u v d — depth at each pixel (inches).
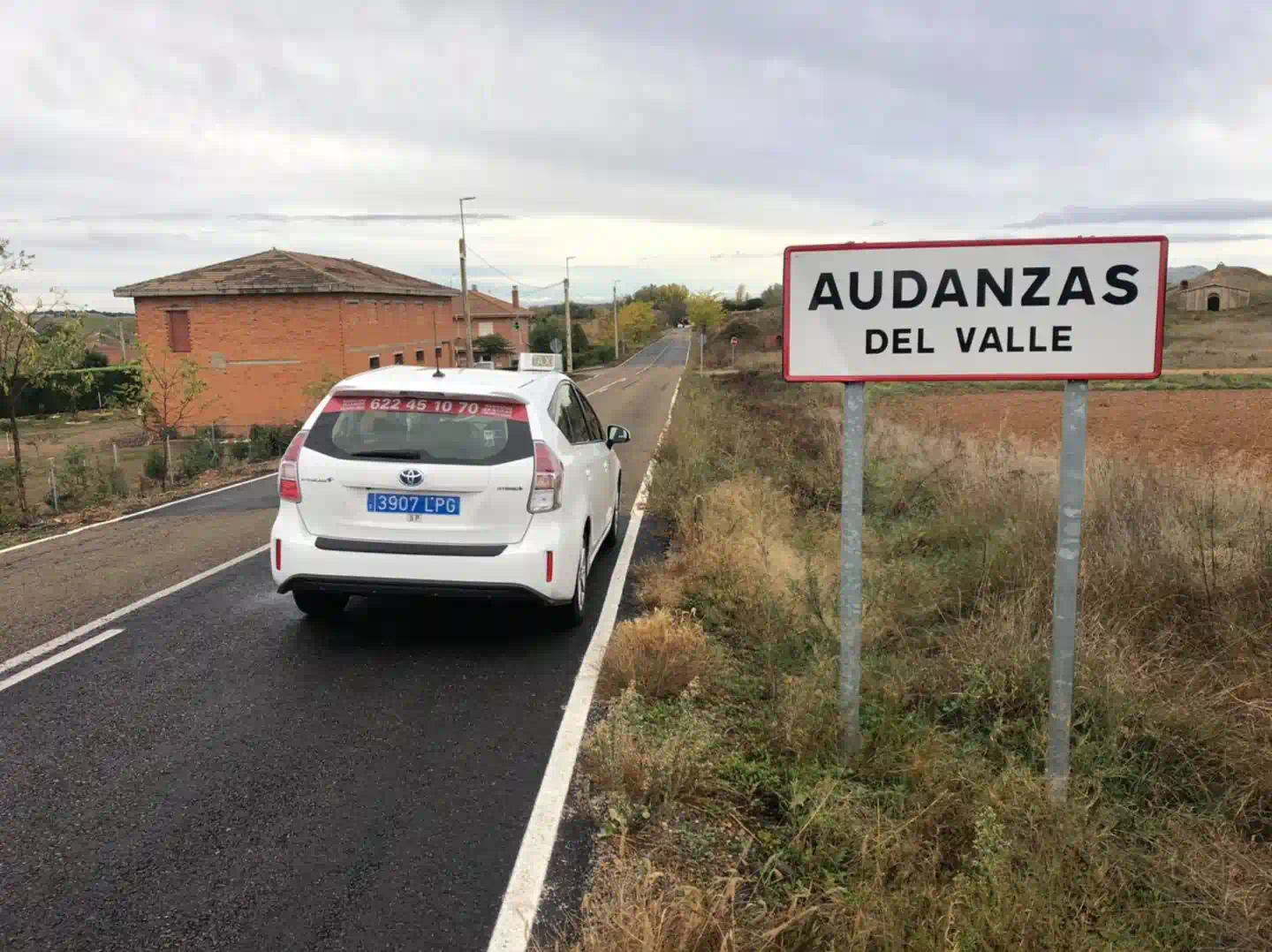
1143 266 135.8
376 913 121.8
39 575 313.6
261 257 1568.7
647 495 456.4
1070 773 148.5
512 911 122.3
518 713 188.5
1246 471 353.1
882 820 133.2
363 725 182.5
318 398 1043.3
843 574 154.4
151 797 153.1
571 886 128.3
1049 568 233.5
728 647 221.3
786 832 139.8
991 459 384.2
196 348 1376.7
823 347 146.9
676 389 1616.6
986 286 141.0
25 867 132.0
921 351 144.5
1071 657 138.2
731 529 306.2
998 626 197.6
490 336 2883.9
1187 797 148.6
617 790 152.1
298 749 171.6
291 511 223.0
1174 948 111.6
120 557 340.8
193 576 307.0
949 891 115.6
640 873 121.7
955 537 303.6
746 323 3769.7
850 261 144.4
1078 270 137.7
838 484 391.9
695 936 108.3
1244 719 163.9
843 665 156.2
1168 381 1466.5
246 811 148.6
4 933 117.0
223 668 215.5
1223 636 192.9
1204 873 120.3
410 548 217.0
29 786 156.9
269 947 114.8
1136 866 126.6
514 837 140.8
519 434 222.8
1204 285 3868.1
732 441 594.9
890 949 105.3
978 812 133.0
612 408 1224.2
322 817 146.7
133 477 842.8
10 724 183.2
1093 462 351.9
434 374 245.3
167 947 114.7
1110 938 108.8
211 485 557.9
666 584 268.8
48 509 551.5
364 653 226.1
